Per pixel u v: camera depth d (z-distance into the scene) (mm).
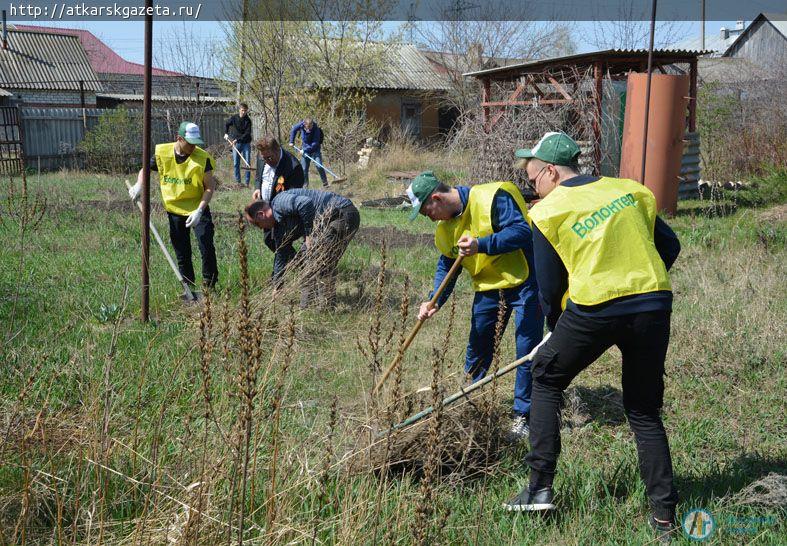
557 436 3490
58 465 3441
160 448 3598
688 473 3910
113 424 3787
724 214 12133
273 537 3037
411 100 29109
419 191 4441
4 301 6102
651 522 3383
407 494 3406
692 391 5012
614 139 13422
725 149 16641
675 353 5559
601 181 3477
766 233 9430
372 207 14273
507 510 3500
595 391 5086
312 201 6445
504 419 4422
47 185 14883
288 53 22000
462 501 3566
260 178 7430
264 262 8133
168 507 3225
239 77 22297
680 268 8172
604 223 3301
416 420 3715
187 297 6617
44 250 8328
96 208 11664
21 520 2902
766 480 3574
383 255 3420
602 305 3260
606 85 13312
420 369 5176
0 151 20234
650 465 3352
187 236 7129
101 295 6590
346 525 3059
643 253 3297
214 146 23047
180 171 6875
